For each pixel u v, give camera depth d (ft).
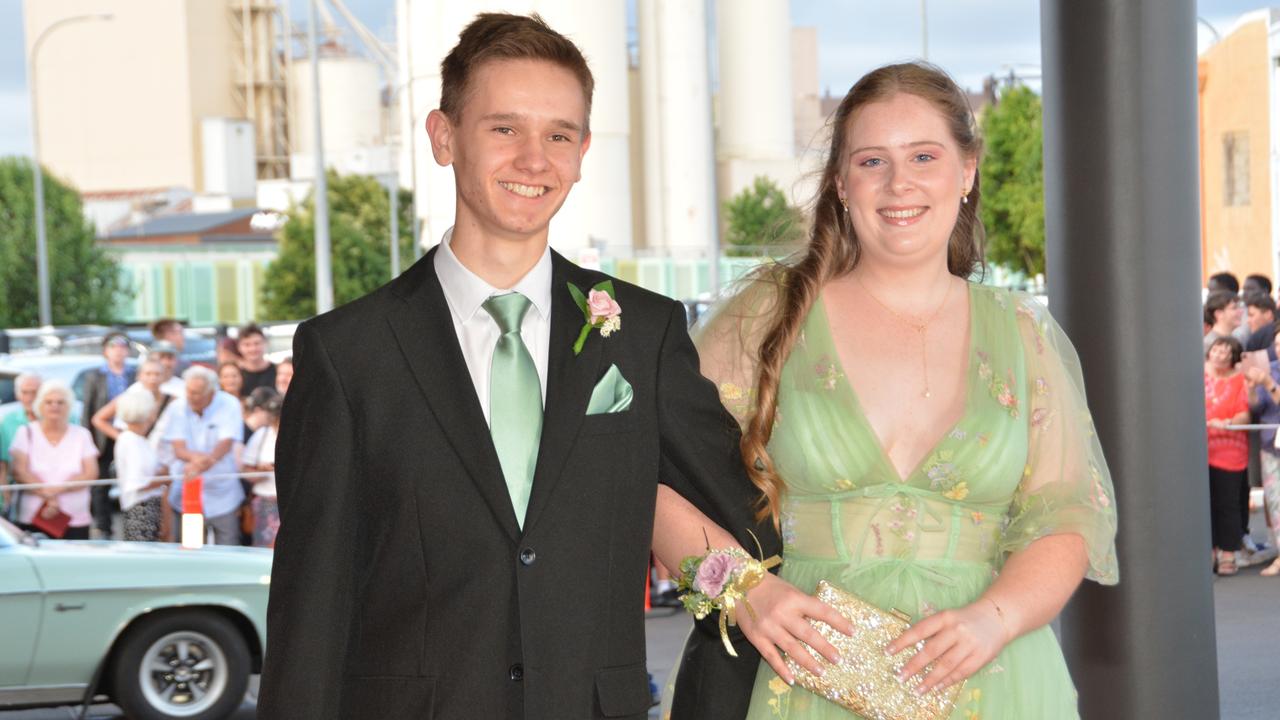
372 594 8.14
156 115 314.76
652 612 30.89
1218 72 82.99
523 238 8.46
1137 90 13.43
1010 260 123.54
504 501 8.09
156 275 193.57
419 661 8.02
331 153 283.38
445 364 8.26
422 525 8.08
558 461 8.24
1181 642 13.50
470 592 8.02
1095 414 13.61
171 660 22.18
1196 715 13.58
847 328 10.25
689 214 225.56
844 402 9.97
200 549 22.91
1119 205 13.50
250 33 321.73
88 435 31.76
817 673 9.34
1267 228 76.28
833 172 10.57
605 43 193.16
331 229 176.45
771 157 249.96
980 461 9.78
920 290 10.26
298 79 323.37
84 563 21.72
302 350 8.36
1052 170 14.03
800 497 10.12
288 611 8.03
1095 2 13.51
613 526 8.37
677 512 9.52
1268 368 32.63
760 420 9.93
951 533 9.88
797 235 11.03
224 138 301.43
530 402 8.37
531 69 8.40
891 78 10.03
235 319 196.13
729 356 10.39
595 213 193.57
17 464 31.27
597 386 8.46
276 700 7.93
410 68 170.60
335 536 8.09
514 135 8.39
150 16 315.37
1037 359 10.17
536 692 8.00
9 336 60.85
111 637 21.66
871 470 9.87
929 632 9.18
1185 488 13.52
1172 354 13.50
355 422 8.21
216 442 30.53
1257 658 24.72
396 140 299.99
